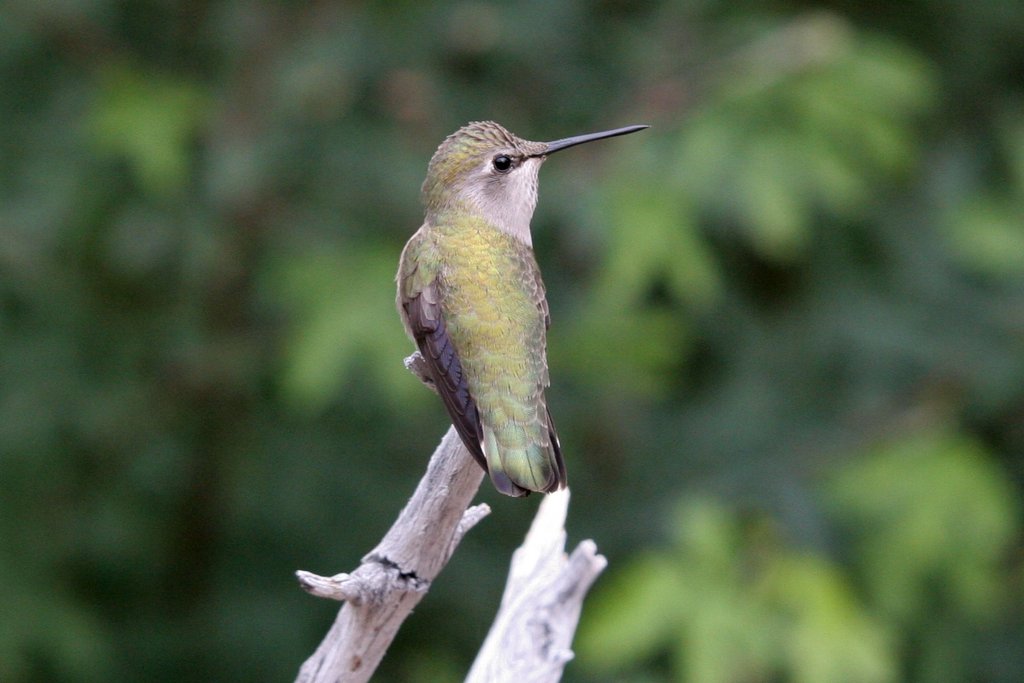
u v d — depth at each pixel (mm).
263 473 12039
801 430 11641
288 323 11375
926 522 10438
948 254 11914
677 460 11898
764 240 10758
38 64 11258
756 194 10008
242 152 10375
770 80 10414
